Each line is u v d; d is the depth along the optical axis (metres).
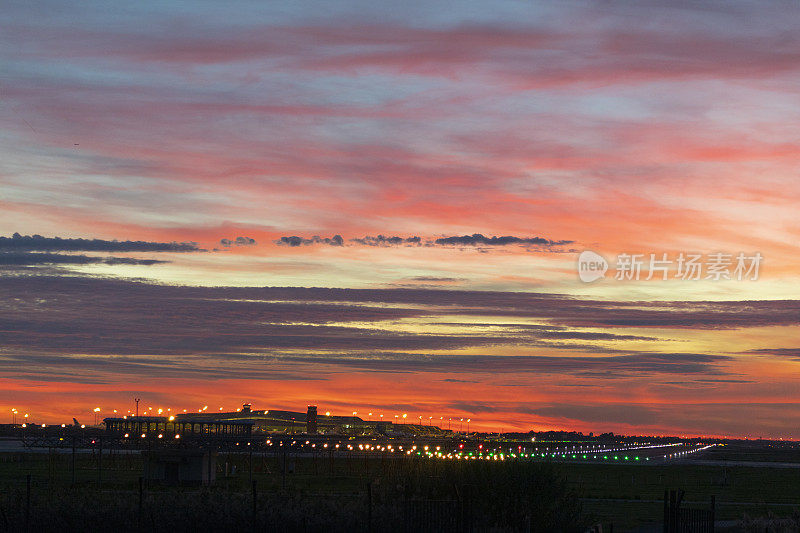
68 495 62.72
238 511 53.25
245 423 126.00
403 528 47.34
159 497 60.47
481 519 49.88
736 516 80.81
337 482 119.50
